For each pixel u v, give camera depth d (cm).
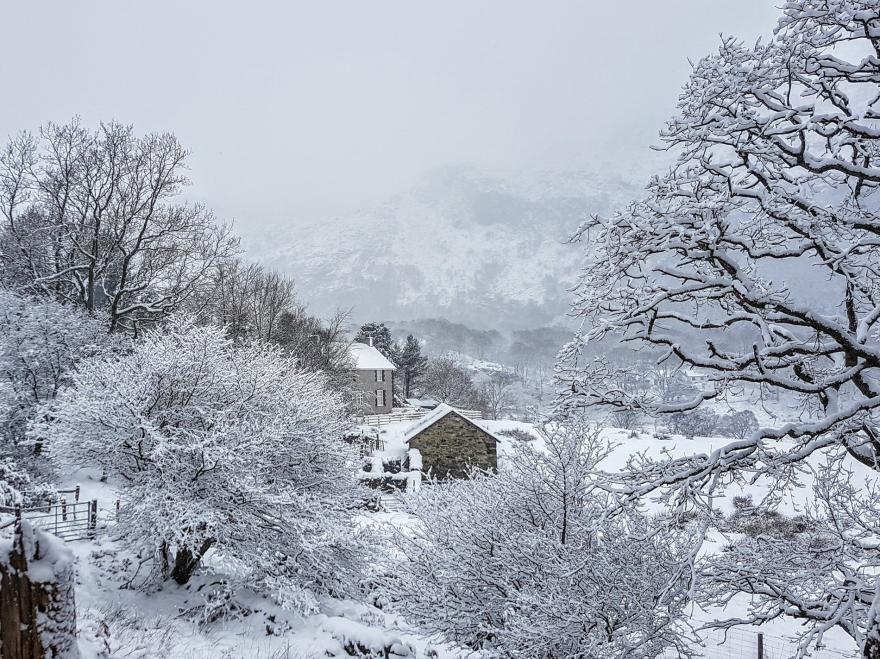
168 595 1359
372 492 1936
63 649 236
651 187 759
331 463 1747
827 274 770
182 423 1472
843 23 668
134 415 1385
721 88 706
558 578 949
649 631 909
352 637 1080
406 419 5144
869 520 905
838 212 762
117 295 2555
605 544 957
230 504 1403
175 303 2812
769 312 743
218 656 950
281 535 1480
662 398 857
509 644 960
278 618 1270
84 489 1823
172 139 2778
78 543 1457
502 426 4878
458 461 3747
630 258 777
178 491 1371
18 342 1884
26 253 2616
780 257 741
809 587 856
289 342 4088
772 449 739
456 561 1084
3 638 223
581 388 791
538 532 1045
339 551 1585
